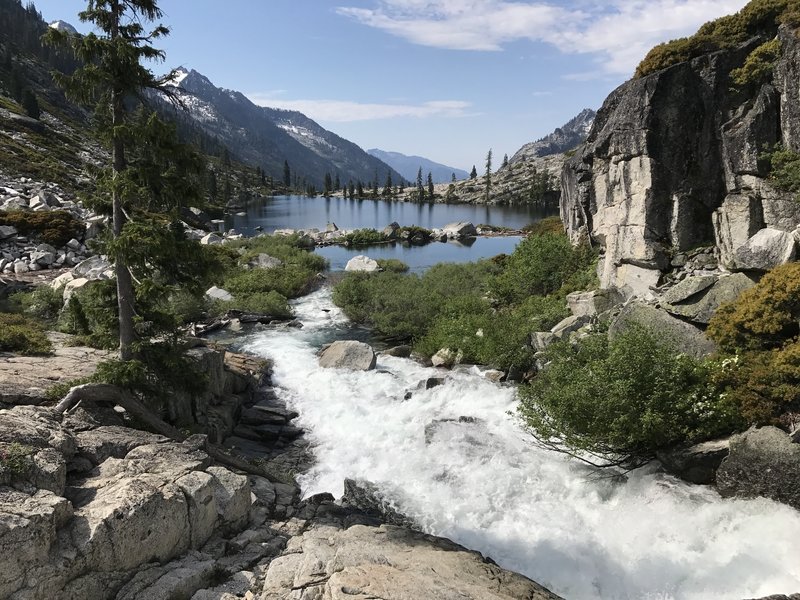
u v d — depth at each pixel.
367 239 72.56
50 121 107.94
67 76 12.28
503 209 140.38
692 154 20.61
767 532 10.62
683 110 20.47
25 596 7.38
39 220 45.03
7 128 85.62
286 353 25.69
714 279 16.62
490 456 15.24
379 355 25.55
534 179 160.88
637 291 21.77
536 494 13.50
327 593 8.31
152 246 12.68
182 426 15.77
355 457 16.52
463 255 60.84
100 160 95.62
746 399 12.45
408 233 75.81
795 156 17.77
